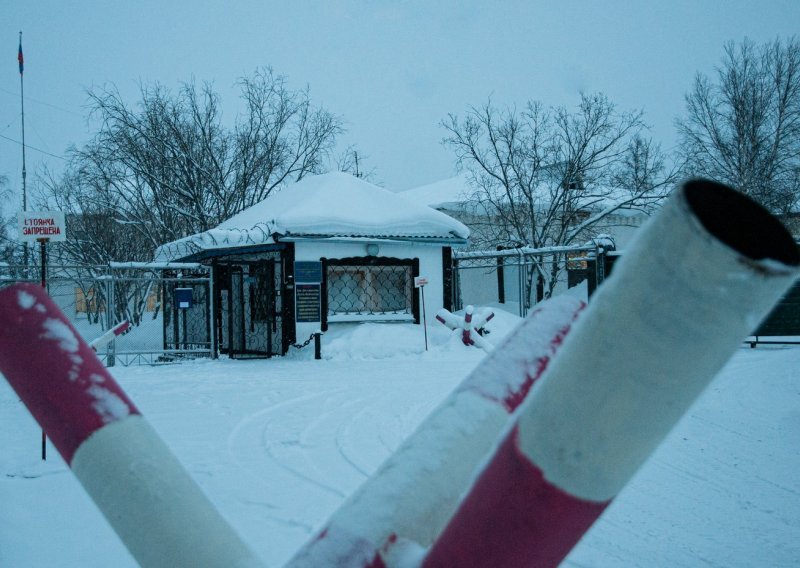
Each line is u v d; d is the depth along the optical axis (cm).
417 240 1714
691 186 41
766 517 476
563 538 51
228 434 760
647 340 42
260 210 1942
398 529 73
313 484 564
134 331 2784
